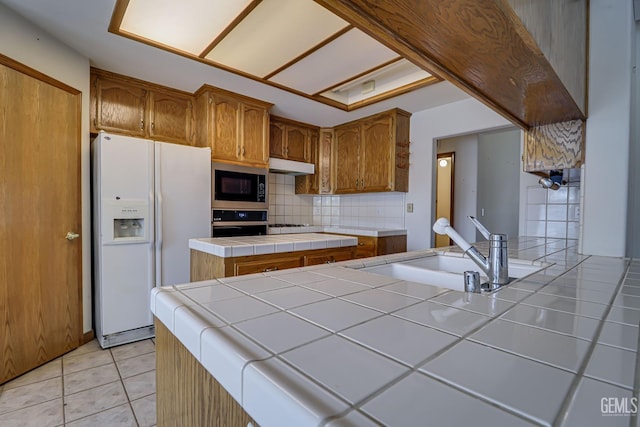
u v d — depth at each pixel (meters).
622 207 1.57
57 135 2.11
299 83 2.80
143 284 2.40
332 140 4.18
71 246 2.22
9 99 1.81
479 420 0.30
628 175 1.58
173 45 2.17
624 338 0.50
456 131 3.19
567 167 1.71
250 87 2.88
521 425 0.29
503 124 2.90
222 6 1.75
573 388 0.35
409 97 3.07
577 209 2.37
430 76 2.67
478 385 0.36
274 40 2.11
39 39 1.97
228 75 2.62
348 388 0.35
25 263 1.91
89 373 1.92
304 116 3.73
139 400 1.65
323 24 1.92
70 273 2.21
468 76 1.06
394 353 0.44
